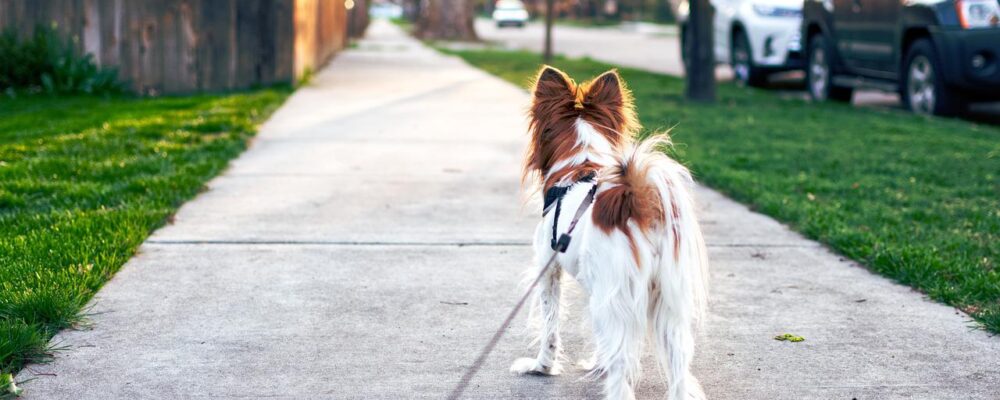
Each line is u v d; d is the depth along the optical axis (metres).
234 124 10.38
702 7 14.23
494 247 5.97
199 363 4.02
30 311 4.37
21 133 9.70
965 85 11.28
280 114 11.91
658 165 3.23
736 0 17.58
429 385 3.85
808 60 15.37
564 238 3.35
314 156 9.11
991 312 4.63
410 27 60.31
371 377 3.91
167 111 11.49
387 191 7.60
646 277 3.16
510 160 9.09
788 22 16.33
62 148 8.72
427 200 7.30
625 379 3.16
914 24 11.94
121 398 3.66
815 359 4.16
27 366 3.94
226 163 8.51
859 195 7.57
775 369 4.05
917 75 12.30
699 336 4.44
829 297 5.05
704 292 3.32
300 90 14.71
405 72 19.06
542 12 85.56
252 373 3.93
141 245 5.84
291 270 5.41
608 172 3.31
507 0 66.00
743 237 6.36
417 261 5.64
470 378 3.93
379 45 31.97
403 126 11.18
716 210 7.20
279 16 14.42
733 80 18.88
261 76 14.59
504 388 3.84
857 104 14.52
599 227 3.21
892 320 4.68
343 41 28.92
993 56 10.96
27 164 7.85
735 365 4.09
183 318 4.57
